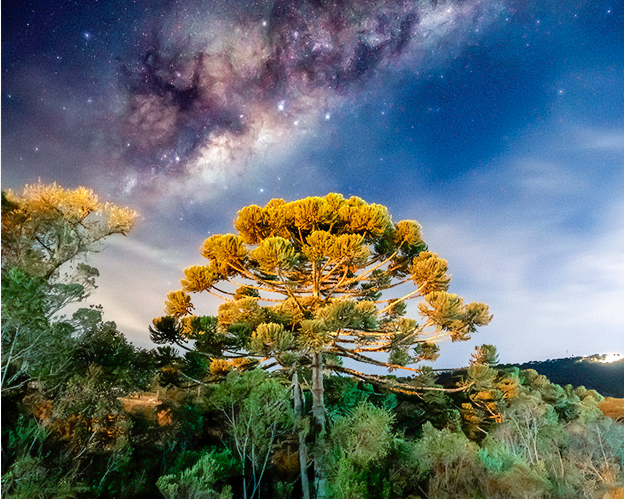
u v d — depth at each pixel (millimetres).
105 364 8742
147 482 7898
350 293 12156
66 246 8312
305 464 8930
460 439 8062
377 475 7285
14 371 6613
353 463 7480
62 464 6383
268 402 8398
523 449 11102
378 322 11711
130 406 13047
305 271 12367
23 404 6777
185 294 12148
